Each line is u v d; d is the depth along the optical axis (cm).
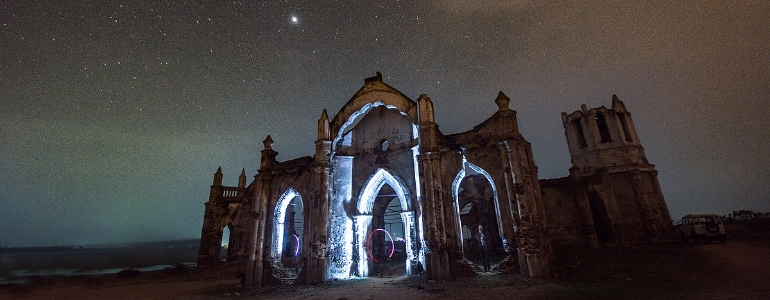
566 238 2825
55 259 7150
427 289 1337
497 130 1739
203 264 3091
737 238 2912
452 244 1644
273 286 1766
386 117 2245
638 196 3359
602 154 3694
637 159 3566
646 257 2002
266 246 1905
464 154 1786
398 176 2069
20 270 4206
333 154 2067
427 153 1725
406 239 1970
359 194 2112
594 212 3203
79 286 2256
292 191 2052
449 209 1709
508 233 1606
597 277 1454
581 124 4012
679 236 3166
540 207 1633
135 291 1866
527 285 1300
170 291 1778
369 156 2189
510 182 1611
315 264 1766
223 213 3353
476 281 1426
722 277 1311
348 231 2016
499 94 1781
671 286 1180
